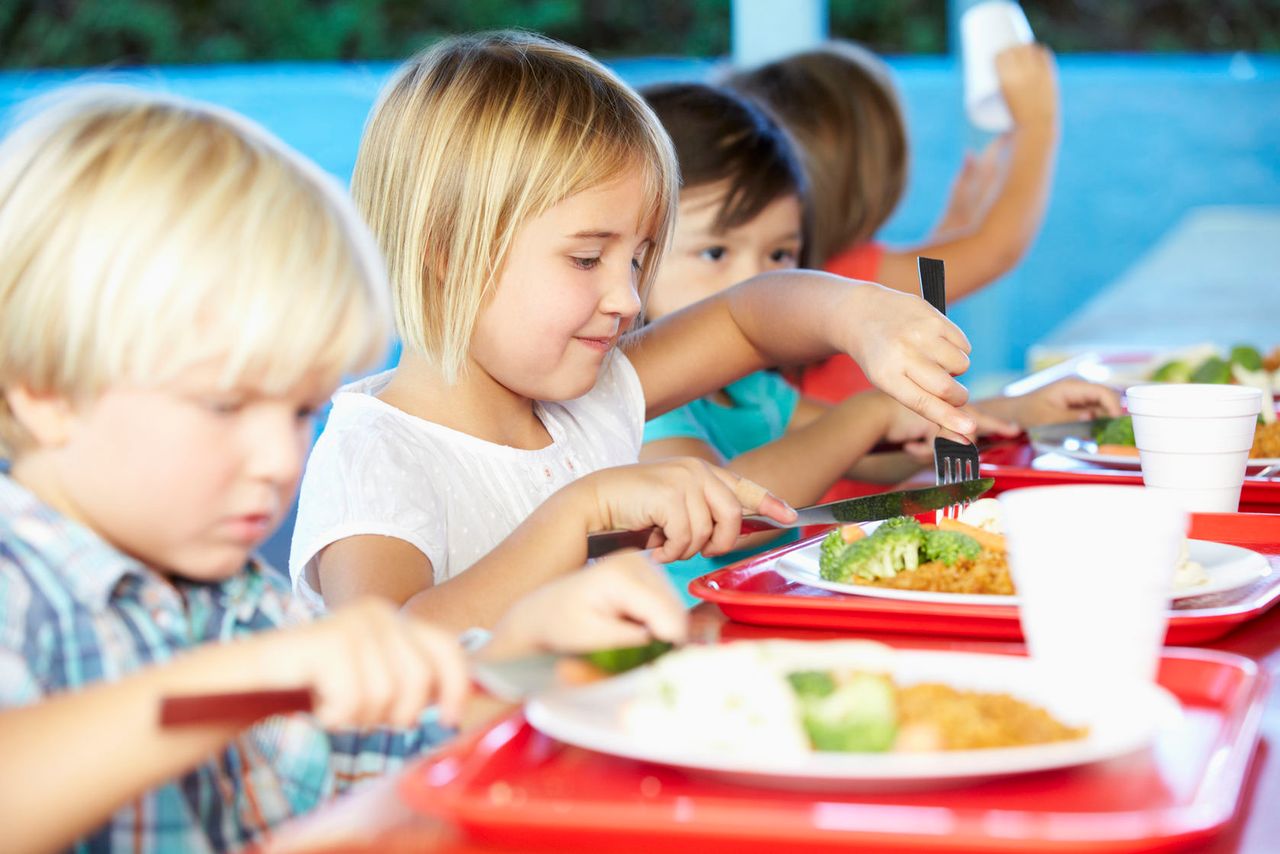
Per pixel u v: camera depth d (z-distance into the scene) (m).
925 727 0.81
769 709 0.82
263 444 1.00
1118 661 1.00
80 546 1.02
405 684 0.85
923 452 2.39
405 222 1.72
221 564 1.02
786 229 2.62
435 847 0.75
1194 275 6.53
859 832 0.72
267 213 1.00
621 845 0.74
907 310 1.73
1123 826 0.72
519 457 1.77
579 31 11.04
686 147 2.53
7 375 1.00
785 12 5.00
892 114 3.32
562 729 0.84
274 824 1.10
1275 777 0.85
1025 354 12.02
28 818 0.83
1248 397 1.62
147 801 1.02
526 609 1.02
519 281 1.69
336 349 1.02
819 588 1.31
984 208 3.56
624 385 2.02
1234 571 1.32
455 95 1.70
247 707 0.81
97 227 0.97
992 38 3.58
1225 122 12.38
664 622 0.98
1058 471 1.90
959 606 1.17
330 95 9.69
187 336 0.96
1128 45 12.70
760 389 2.76
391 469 1.60
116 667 1.02
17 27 10.41
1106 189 12.51
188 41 10.63
